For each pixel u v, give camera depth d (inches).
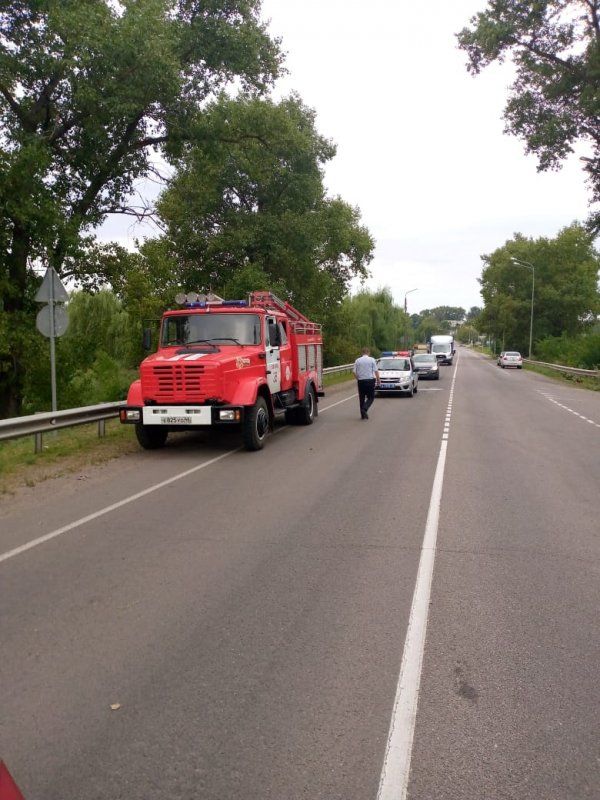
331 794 108.3
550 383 1471.5
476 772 114.2
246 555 237.9
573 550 245.4
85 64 655.8
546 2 994.1
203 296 556.4
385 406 871.1
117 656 158.9
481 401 954.1
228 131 895.1
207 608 188.9
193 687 143.7
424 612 185.9
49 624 178.1
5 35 690.8
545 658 158.1
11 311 757.3
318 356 709.3
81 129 756.6
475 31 1045.8
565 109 1087.0
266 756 118.6
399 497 332.8
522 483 369.1
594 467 422.0
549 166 1123.9
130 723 129.6
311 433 590.2
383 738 124.0
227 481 374.3
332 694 140.6
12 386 804.6
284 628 175.0
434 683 145.7
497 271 3129.9
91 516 296.2
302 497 332.8
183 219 1171.9
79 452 468.8
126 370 1428.4
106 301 1540.4
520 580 212.7
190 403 456.8
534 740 123.8
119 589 204.1
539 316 3036.4
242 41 792.3
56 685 145.0
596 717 132.0
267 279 1181.7
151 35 667.4
